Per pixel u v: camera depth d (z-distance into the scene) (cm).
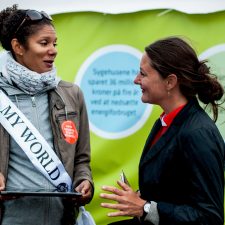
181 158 296
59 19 473
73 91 349
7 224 327
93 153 469
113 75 469
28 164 333
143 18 464
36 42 331
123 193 299
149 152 307
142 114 465
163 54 304
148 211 296
